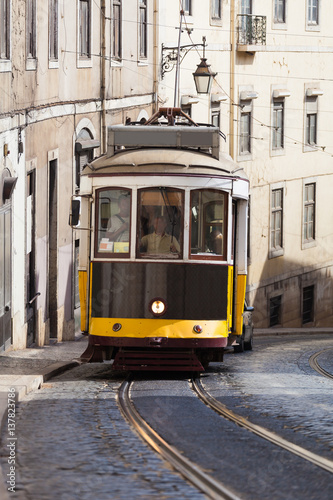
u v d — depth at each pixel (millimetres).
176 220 19734
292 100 48812
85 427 13547
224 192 19969
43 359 22391
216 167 20109
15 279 23859
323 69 50688
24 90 24594
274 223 48062
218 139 20594
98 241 19938
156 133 20703
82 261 20297
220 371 21906
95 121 33000
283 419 14320
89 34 32188
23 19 24281
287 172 48719
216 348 19938
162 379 19828
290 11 48281
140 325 19531
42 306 27625
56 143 28703
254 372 21859
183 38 42062
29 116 25172
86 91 31969
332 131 51719
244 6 45625
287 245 48969
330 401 16469
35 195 26344
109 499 9445
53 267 29016
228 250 19938
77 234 31578
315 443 12398
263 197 46969
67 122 29844
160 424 13836
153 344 19422
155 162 19953
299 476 10500
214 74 33875
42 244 27438
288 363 24734
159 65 40312
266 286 47250
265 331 43719
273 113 47750
